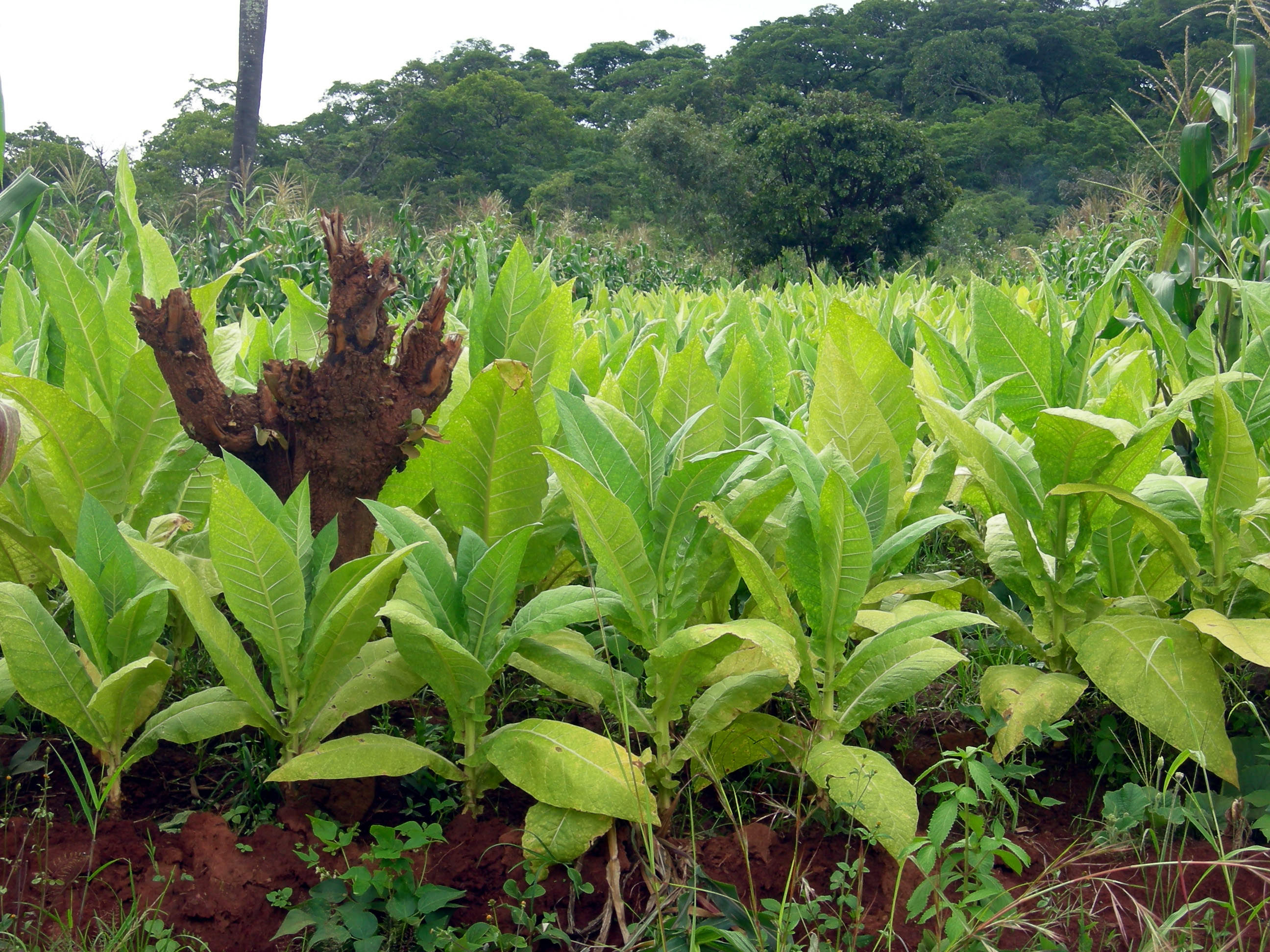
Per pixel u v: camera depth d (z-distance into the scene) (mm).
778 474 2020
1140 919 1753
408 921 1696
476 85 60312
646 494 2020
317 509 2182
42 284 2447
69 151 8570
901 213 26031
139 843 1868
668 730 1979
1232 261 2904
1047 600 2361
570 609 1882
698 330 3758
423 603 1974
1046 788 2215
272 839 1887
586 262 14625
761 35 79375
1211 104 3203
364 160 57375
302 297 2912
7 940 1605
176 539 2436
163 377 2377
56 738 2227
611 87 85875
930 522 2002
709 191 27594
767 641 1672
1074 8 75312
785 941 1688
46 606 2439
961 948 1651
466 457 2164
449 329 3113
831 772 1843
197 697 1956
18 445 2240
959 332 5090
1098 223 13469
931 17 74312
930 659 2016
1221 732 1988
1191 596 2383
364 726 2107
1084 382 2643
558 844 1777
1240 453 2154
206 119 46000
